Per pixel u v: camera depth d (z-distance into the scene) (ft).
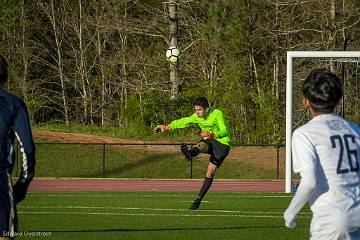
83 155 248.52
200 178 230.89
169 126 124.77
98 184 198.18
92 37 373.40
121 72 368.27
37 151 250.16
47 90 381.19
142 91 331.16
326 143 48.34
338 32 314.35
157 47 350.23
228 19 305.73
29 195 158.10
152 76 347.15
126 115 296.30
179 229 105.09
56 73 388.16
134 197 153.69
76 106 382.63
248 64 319.06
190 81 335.26
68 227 106.22
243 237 98.73
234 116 293.02
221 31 303.89
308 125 49.24
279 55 331.98
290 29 323.57
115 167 240.73
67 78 383.65
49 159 245.45
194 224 110.22
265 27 314.55
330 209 47.60
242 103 294.66
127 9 364.79
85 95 379.96
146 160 244.42
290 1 312.29
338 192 47.78
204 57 335.67
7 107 54.13
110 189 182.19
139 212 124.77
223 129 123.24
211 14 303.89
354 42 315.78
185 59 336.49
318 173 47.98
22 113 54.44
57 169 240.12
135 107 291.99
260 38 310.45
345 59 169.27
